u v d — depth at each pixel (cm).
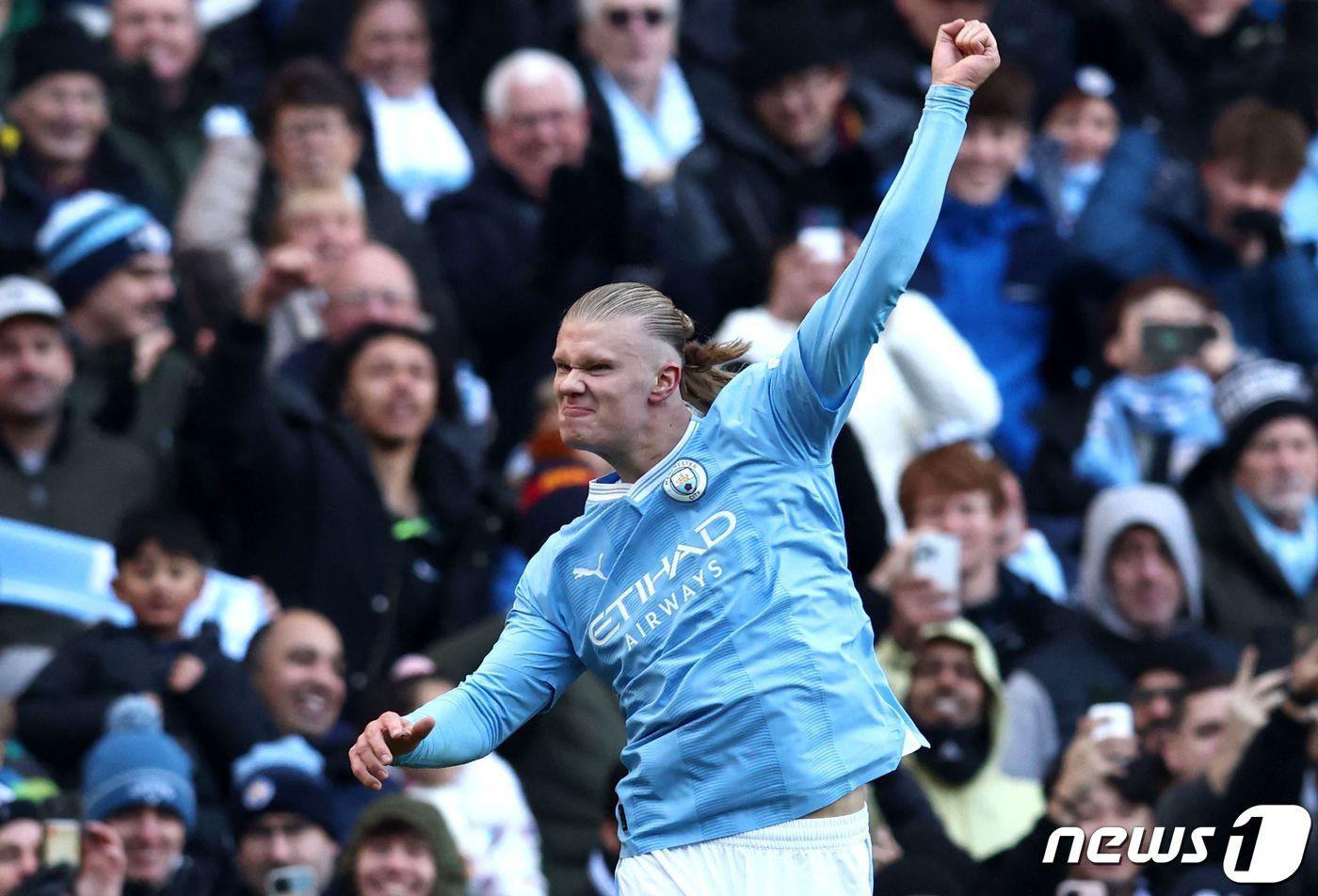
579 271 3497
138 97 3734
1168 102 4434
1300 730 2650
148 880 2500
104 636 2778
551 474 2900
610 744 2759
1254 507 3356
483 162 3766
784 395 1658
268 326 3066
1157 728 2811
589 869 2666
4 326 3022
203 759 2725
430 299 3456
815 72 3712
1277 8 4922
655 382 1659
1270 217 3928
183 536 2839
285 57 4075
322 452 3045
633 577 1677
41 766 2670
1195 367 3594
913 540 2873
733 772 1639
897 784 2681
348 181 3556
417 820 2506
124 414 3156
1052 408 3594
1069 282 3769
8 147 3528
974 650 2811
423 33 3959
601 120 3894
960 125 1652
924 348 3400
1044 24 4353
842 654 1647
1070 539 3450
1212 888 2611
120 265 3203
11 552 2933
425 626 3073
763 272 3441
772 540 1647
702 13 4256
